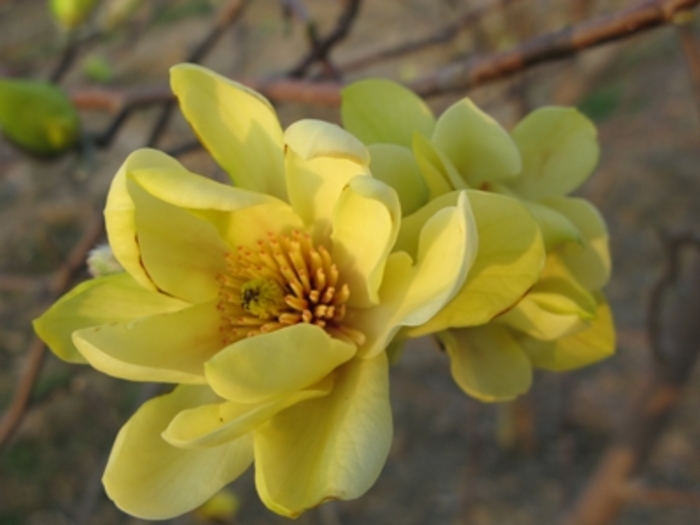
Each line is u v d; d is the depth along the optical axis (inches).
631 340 38.1
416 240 16.3
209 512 36.6
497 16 40.5
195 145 24.6
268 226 16.9
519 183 17.6
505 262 15.9
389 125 17.4
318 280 16.7
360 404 15.8
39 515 47.9
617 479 28.5
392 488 49.7
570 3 35.8
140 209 16.7
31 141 23.9
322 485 15.3
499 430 50.4
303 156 15.5
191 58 26.8
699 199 59.3
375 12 63.2
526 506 46.8
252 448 16.2
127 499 15.9
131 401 46.2
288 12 24.4
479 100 46.2
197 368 16.5
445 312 16.1
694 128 53.1
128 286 17.0
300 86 21.9
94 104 25.2
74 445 51.1
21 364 52.6
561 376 48.2
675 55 54.0
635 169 61.9
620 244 58.1
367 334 16.3
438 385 53.0
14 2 57.0
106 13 30.3
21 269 55.6
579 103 46.7
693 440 47.9
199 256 16.9
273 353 15.3
